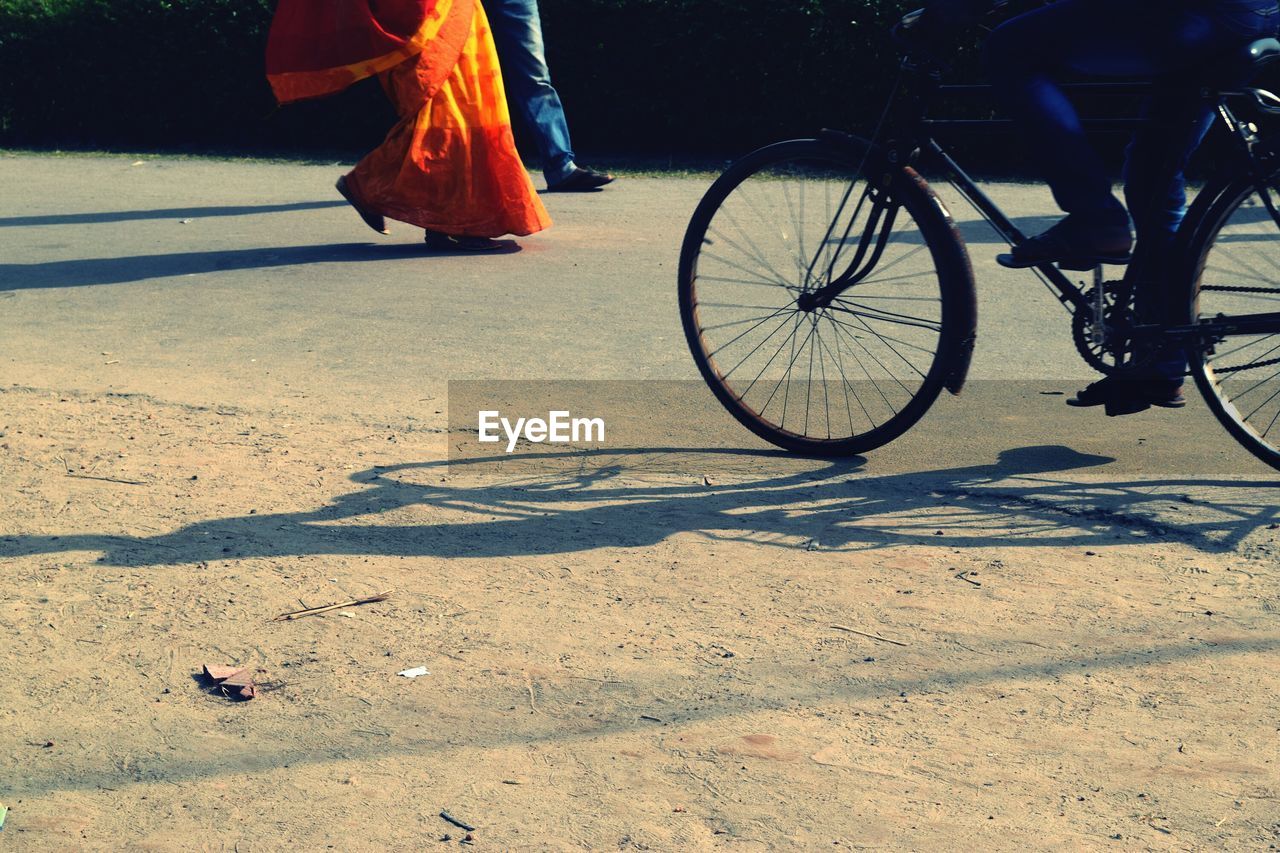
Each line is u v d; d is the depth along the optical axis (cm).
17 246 843
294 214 971
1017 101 372
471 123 771
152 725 265
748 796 238
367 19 731
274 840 227
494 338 595
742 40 1330
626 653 293
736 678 281
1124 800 236
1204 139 389
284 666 289
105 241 860
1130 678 278
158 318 636
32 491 397
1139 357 400
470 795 240
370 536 362
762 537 361
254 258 789
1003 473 411
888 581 330
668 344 584
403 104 763
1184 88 373
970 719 263
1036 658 288
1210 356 402
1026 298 679
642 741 257
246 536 362
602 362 554
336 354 566
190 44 1498
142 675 286
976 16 386
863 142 418
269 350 573
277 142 1523
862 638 299
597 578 334
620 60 1377
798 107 1338
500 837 227
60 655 294
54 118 1570
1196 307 392
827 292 443
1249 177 375
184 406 488
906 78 405
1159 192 386
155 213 988
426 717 267
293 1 735
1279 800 235
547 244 832
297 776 246
